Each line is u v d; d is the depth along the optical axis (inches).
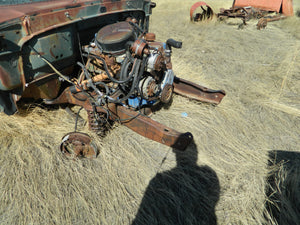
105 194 100.0
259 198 99.2
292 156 122.6
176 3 549.0
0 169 109.7
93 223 89.2
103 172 109.8
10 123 134.4
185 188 104.4
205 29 354.3
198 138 132.0
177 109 155.3
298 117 153.6
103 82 125.3
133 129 122.4
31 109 143.1
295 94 180.1
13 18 87.7
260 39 311.0
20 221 89.1
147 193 101.1
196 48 274.4
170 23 394.0
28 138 127.3
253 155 122.2
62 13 103.6
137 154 120.2
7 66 91.4
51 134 130.6
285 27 363.3
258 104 165.6
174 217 92.7
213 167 115.1
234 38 315.6
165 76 129.1
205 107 157.5
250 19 397.1
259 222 89.7
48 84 116.9
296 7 519.5
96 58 117.7
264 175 110.0
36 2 120.7
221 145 129.8
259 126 144.7
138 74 112.7
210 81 194.1
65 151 115.4
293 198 99.1
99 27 136.4
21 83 98.7
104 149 120.6
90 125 122.6
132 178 107.7
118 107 121.2
